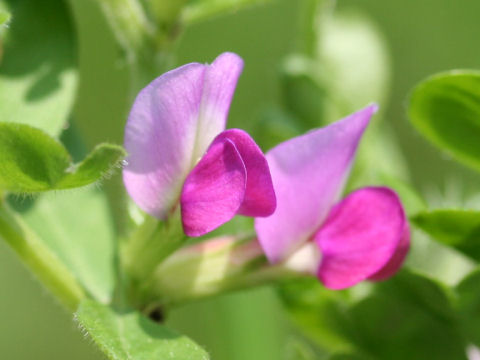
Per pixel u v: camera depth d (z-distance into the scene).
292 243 0.11
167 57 0.12
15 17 0.12
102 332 0.11
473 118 0.11
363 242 0.11
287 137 0.13
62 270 0.12
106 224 0.12
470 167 0.12
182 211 0.11
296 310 0.12
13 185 0.11
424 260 0.13
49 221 0.12
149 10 0.12
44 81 0.12
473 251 0.11
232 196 0.11
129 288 0.12
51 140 0.10
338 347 0.12
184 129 0.11
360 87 0.13
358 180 0.13
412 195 0.12
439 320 0.12
